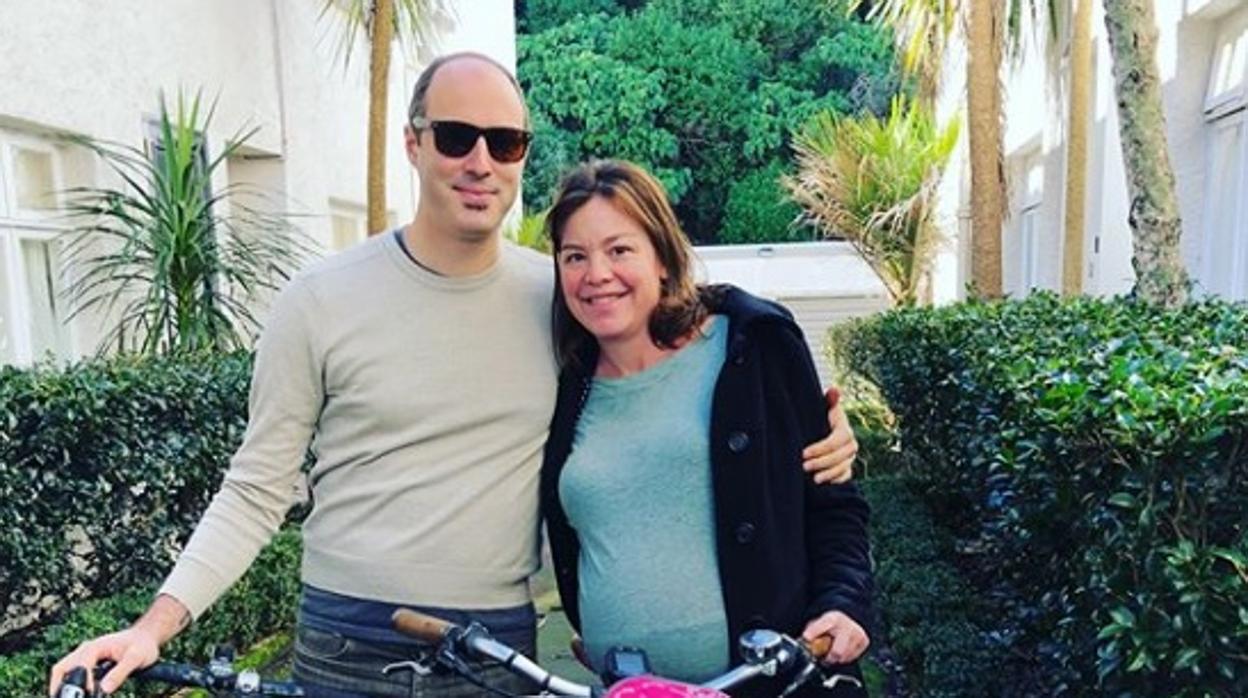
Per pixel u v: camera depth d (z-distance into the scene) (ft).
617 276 5.60
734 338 5.72
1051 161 29.07
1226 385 6.47
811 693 5.57
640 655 5.13
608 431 5.80
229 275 17.69
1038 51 30.50
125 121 18.30
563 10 78.28
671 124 76.28
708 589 5.54
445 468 5.88
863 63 73.15
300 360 5.94
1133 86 13.01
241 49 22.80
